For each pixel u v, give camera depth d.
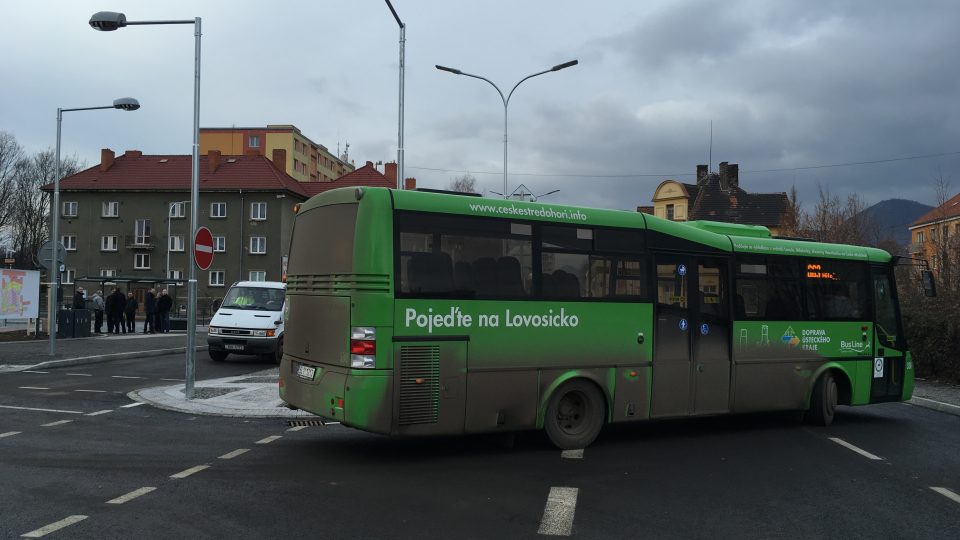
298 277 8.36
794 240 10.75
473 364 7.66
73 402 11.25
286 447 8.25
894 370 11.53
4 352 18.34
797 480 7.17
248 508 5.72
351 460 7.62
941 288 18.97
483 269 7.82
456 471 7.19
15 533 4.98
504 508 5.89
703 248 9.57
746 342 9.85
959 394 14.90
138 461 7.32
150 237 60.34
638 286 8.91
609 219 8.78
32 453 7.59
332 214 7.81
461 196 7.86
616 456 8.12
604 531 5.36
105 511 5.55
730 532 5.43
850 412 12.65
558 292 8.28
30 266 72.69
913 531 5.57
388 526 5.34
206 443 8.35
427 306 7.43
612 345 8.63
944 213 23.56
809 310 10.59
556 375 8.20
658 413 8.98
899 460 8.32
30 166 73.00
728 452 8.54
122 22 12.45
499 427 7.82
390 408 7.17
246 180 59.81
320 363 7.68
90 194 61.16
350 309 7.25
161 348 20.67
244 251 58.91
